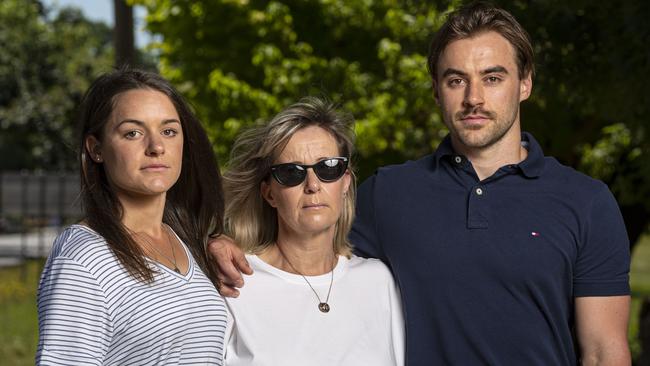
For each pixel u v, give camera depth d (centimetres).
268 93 1055
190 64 1116
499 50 335
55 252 290
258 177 347
